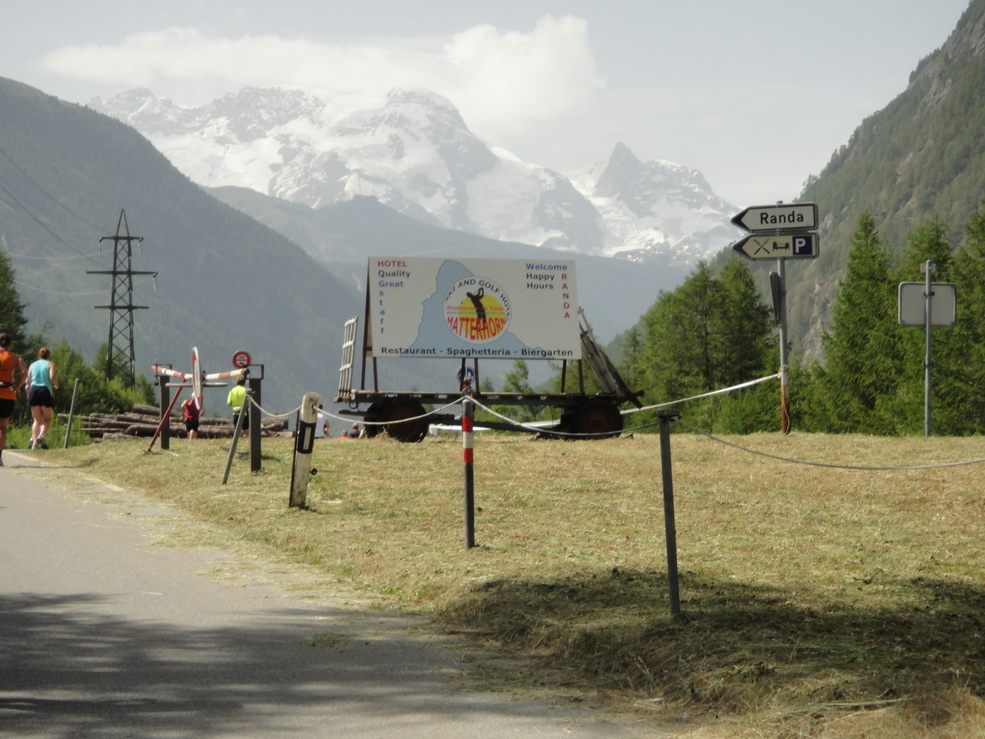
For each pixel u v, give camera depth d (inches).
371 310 904.9
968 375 1899.6
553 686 233.0
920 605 280.4
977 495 486.0
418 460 635.5
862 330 2276.1
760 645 236.5
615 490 518.6
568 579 317.4
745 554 359.6
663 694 223.5
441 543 386.9
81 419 1137.4
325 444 729.6
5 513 458.9
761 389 2411.4
